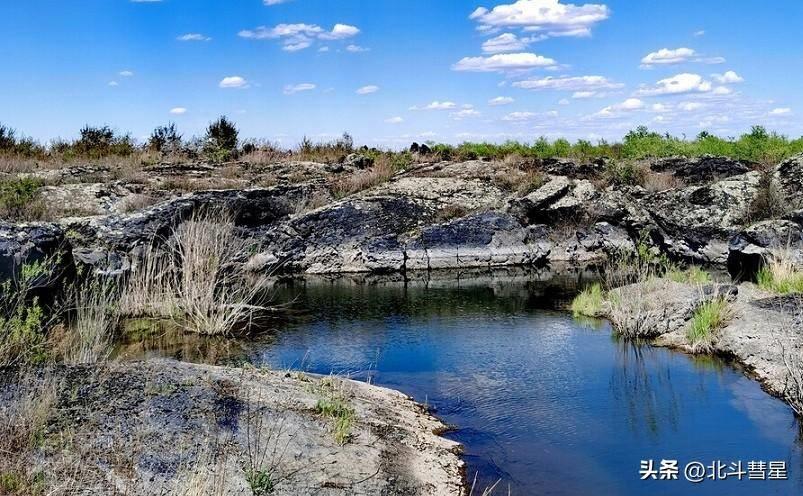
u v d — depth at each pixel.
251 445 6.89
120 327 13.24
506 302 16.30
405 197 22.80
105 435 6.75
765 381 10.34
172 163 25.55
